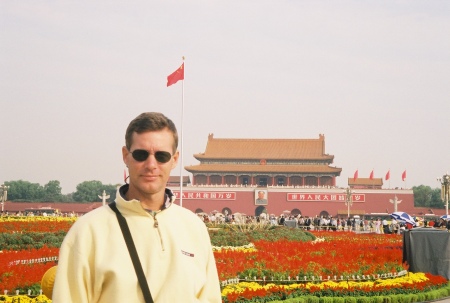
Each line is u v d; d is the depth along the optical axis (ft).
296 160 579.48
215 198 532.73
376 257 119.14
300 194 527.40
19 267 85.15
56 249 123.34
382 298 90.07
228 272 96.68
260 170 574.97
